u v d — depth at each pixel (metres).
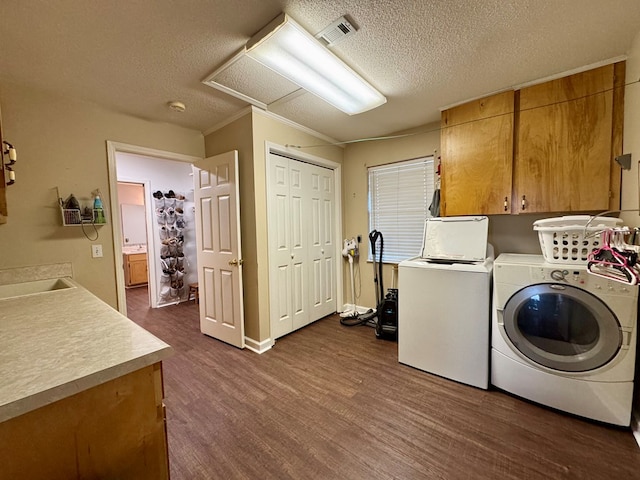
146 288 5.59
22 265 1.99
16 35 1.44
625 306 1.46
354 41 1.57
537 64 1.82
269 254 2.70
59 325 1.00
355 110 2.35
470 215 2.36
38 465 0.63
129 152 2.56
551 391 1.67
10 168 1.59
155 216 4.21
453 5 1.32
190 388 2.01
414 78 1.98
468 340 1.96
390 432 1.55
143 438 0.78
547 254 1.74
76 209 2.15
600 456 1.35
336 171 3.58
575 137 1.90
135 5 1.28
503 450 1.41
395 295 2.88
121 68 1.80
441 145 2.47
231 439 1.52
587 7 1.33
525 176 2.08
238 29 1.47
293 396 1.90
